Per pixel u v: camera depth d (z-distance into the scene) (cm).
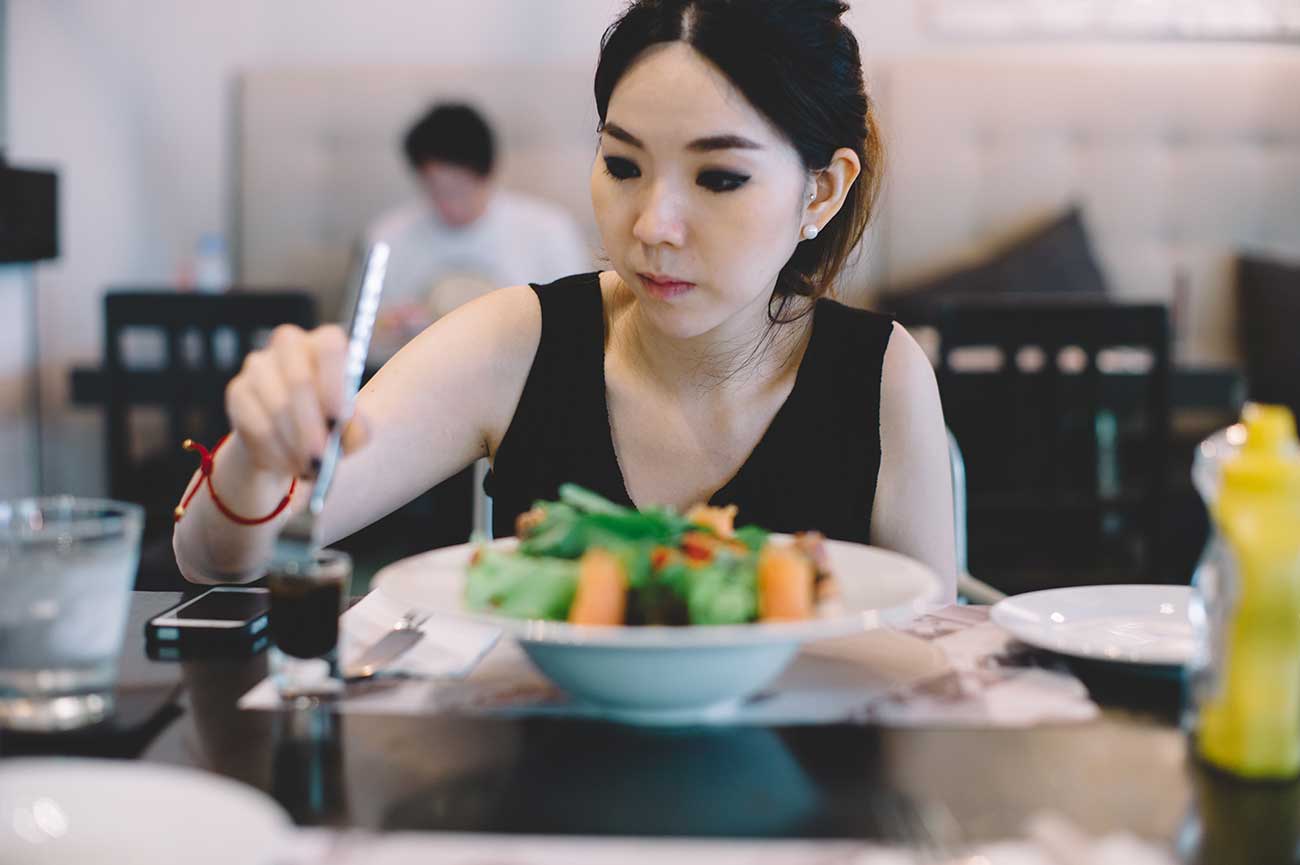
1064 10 429
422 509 318
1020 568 308
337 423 92
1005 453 274
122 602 85
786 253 116
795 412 133
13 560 81
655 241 109
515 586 83
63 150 416
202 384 289
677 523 89
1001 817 72
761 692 92
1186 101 423
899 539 137
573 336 137
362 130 425
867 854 68
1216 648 79
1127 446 377
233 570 112
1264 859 67
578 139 429
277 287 427
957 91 423
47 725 82
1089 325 270
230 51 427
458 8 429
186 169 429
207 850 62
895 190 425
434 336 138
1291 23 428
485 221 392
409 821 72
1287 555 76
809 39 112
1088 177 426
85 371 322
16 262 334
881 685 94
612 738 84
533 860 67
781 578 82
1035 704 90
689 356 130
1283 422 78
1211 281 426
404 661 97
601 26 429
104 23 418
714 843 69
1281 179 425
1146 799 75
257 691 92
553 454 136
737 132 108
